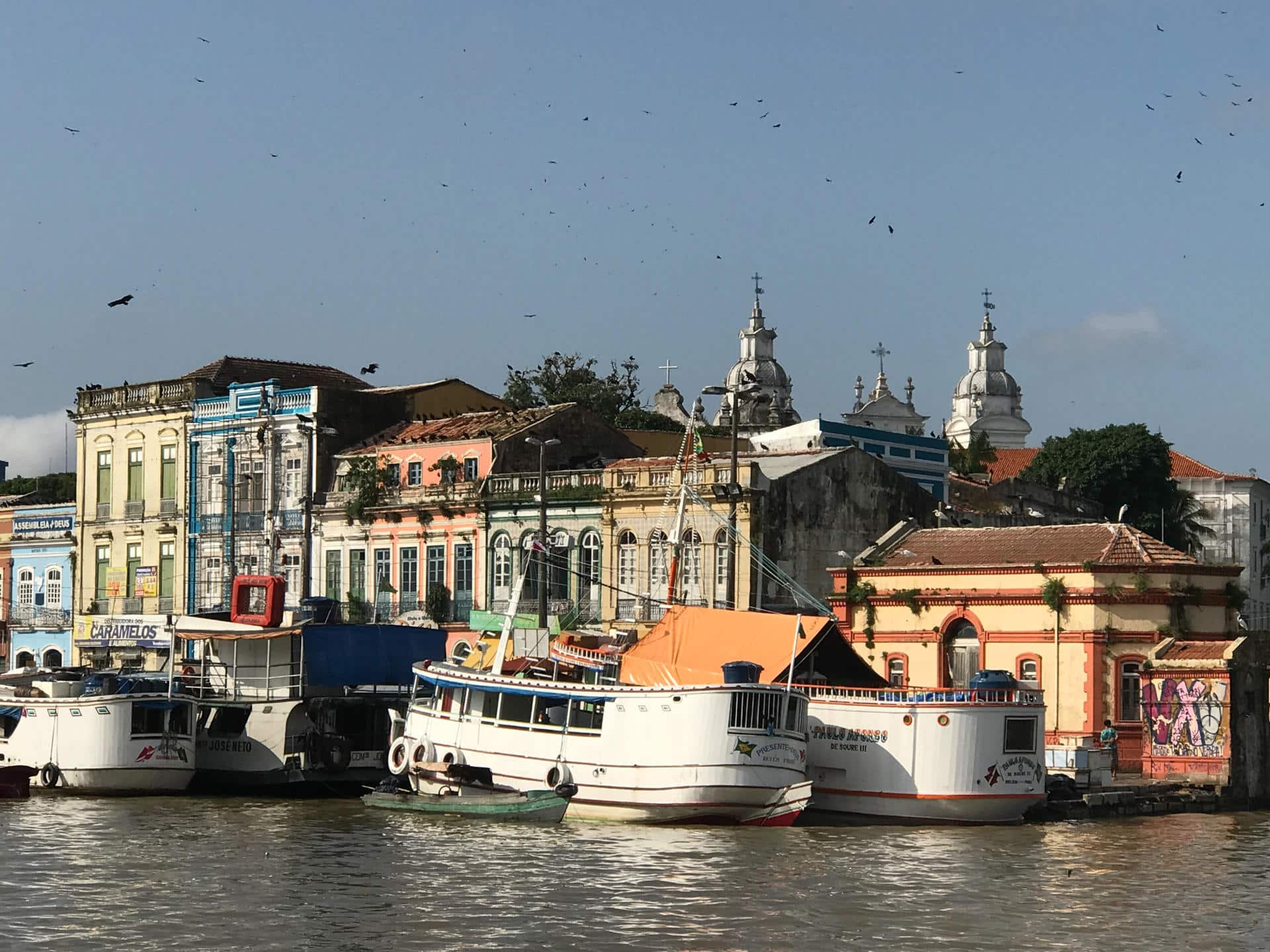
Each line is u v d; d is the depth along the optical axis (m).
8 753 60.81
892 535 71.19
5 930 35.97
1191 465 126.19
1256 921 38.25
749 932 36.44
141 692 61.78
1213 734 59.75
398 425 88.56
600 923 36.94
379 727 62.28
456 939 35.44
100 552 93.81
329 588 84.62
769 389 189.25
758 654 55.75
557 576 76.75
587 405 129.00
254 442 87.44
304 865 43.44
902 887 41.38
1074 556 64.75
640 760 50.50
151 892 39.81
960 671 66.44
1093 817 54.91
